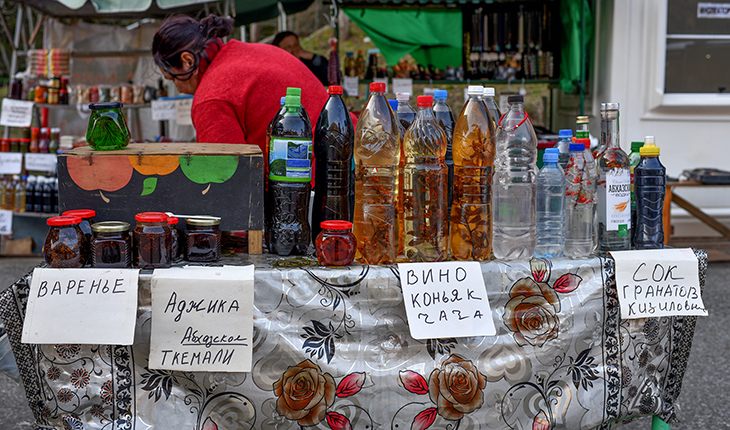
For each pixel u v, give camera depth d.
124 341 1.82
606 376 2.10
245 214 2.03
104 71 6.53
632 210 2.28
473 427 2.01
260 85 2.57
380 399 1.95
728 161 6.49
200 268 1.88
